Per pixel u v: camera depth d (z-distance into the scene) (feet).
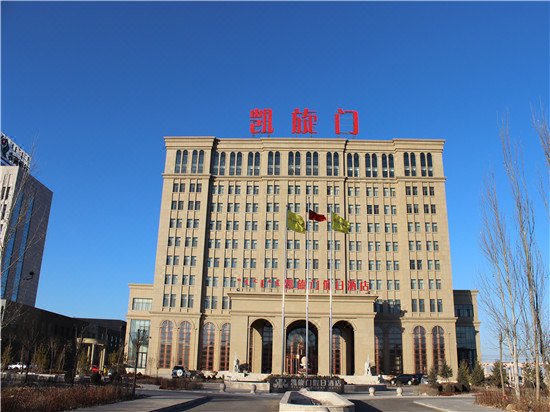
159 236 273.33
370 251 271.69
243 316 234.58
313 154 288.10
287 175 282.97
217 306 263.70
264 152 288.30
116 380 139.03
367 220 276.62
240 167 288.10
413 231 272.51
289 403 74.95
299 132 293.43
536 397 87.76
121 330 456.86
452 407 96.73
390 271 268.41
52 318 291.58
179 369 232.73
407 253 268.62
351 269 268.62
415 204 277.23
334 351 247.70
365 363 218.18
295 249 270.87
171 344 256.73
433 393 150.82
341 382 152.76
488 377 223.30
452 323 257.75
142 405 84.12
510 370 183.01
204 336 259.60
